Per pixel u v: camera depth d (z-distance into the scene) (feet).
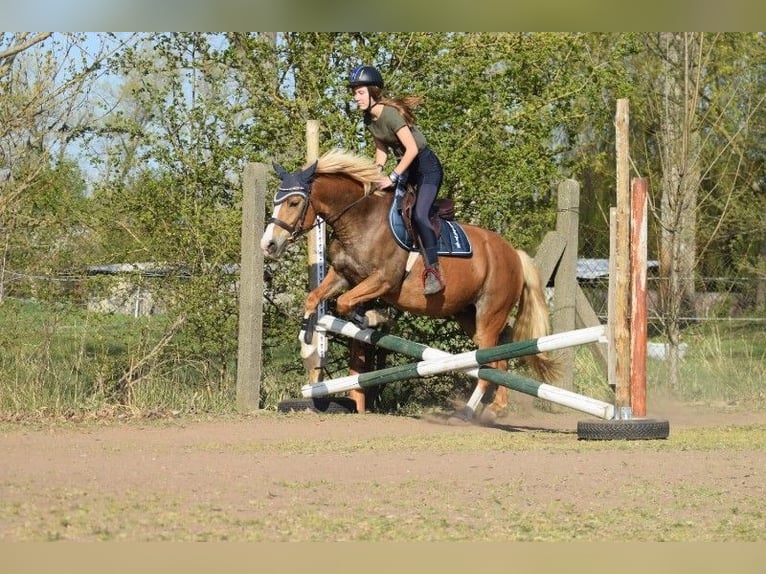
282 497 24.52
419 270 39.19
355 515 22.77
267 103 46.73
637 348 35.68
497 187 46.47
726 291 71.51
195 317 44.47
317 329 42.24
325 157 38.24
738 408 47.67
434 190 38.78
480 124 46.34
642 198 35.09
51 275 43.83
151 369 44.06
